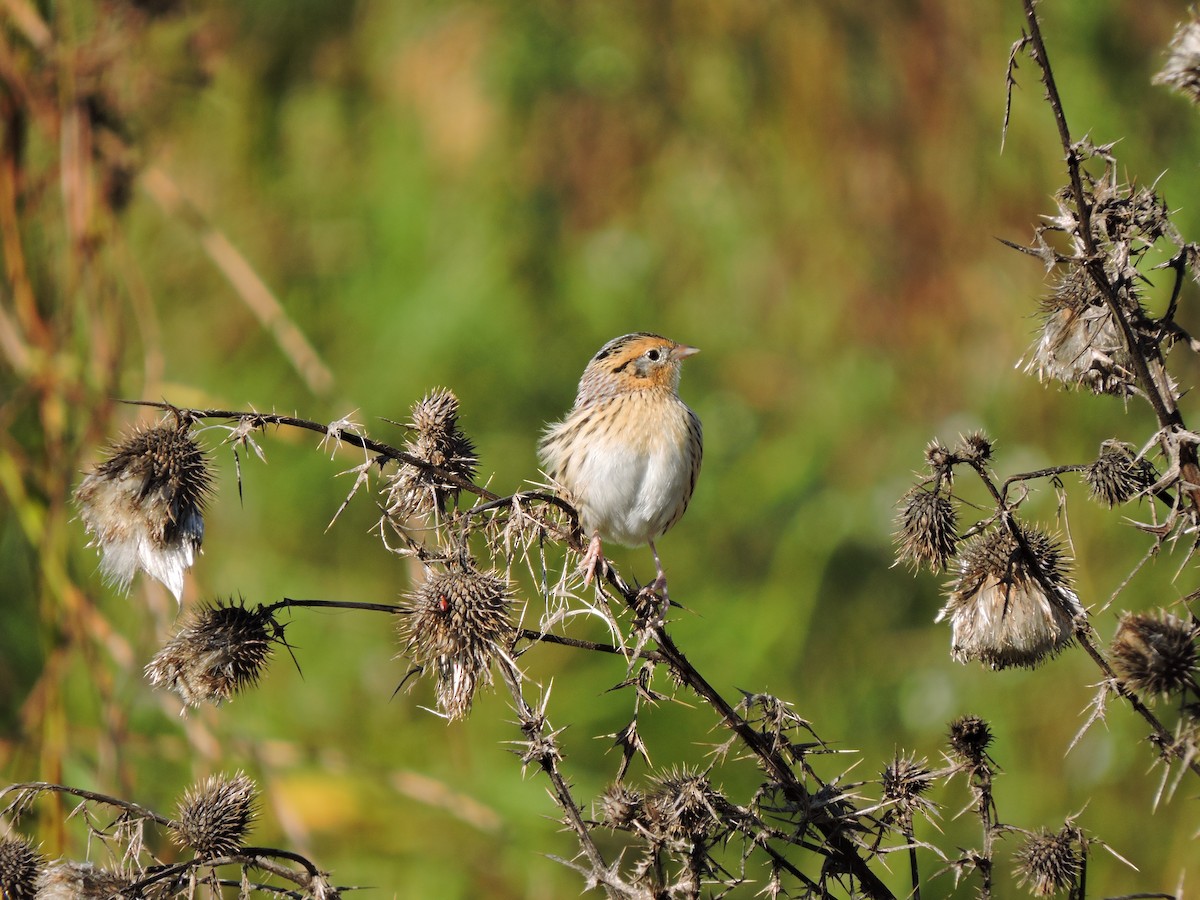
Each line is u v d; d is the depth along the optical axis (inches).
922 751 470.6
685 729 471.2
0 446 404.8
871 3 583.5
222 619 236.4
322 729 472.4
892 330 573.6
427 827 444.1
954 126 568.1
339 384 548.1
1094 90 539.5
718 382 583.8
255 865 218.4
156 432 232.4
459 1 606.9
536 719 229.6
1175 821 429.1
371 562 509.0
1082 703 458.6
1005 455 525.7
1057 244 538.9
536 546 265.9
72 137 429.7
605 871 225.6
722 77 598.9
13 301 420.5
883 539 531.2
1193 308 492.4
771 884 235.0
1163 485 215.2
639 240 598.2
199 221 470.6
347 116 599.8
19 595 448.1
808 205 585.3
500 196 588.1
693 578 531.8
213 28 535.8
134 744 410.9
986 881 236.1
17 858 231.5
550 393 562.9
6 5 426.3
